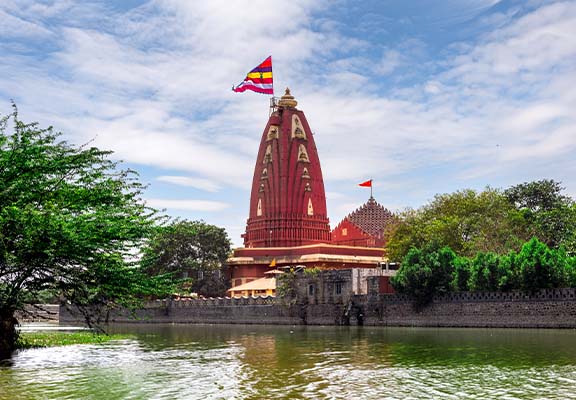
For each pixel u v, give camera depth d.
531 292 68.94
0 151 38.22
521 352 41.06
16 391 27.05
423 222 100.19
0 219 35.34
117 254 40.00
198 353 43.56
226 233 138.25
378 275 85.69
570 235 99.94
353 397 25.42
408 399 25.00
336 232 142.12
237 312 104.06
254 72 107.56
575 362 35.56
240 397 25.45
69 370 33.84
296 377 30.75
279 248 126.88
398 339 55.19
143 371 33.25
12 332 43.81
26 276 39.28
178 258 131.50
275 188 131.12
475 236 94.50
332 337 59.56
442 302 76.75
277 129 133.88
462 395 25.75
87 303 42.81
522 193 117.75
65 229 35.53
